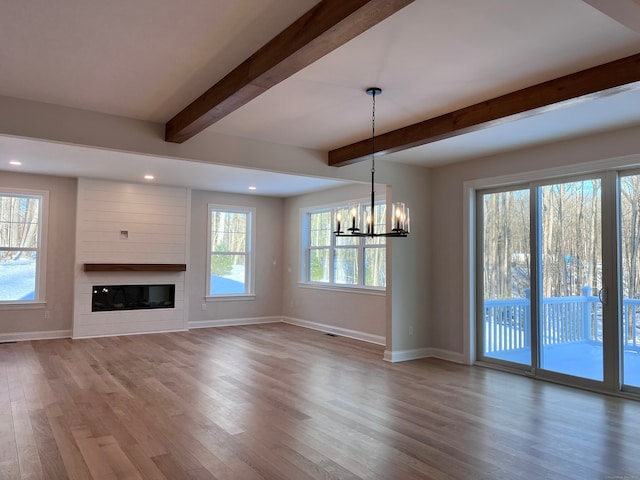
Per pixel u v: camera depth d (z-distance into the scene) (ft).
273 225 30.71
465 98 11.83
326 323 26.73
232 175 22.76
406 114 13.14
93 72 10.30
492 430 11.23
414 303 19.57
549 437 10.80
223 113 11.38
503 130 14.15
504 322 17.63
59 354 19.79
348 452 9.90
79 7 7.61
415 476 8.83
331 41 7.60
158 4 7.52
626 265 14.33
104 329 24.47
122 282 24.97
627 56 9.32
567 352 15.58
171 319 26.37
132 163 20.01
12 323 22.85
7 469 9.00
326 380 15.83
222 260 28.94
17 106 11.99
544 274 16.39
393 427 11.40
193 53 9.31
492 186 18.03
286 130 14.84
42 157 18.84
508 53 9.23
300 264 29.14
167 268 25.94
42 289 23.43
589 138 14.78
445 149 16.78
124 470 8.98
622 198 14.47
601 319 14.71
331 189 26.86
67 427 11.24
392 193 19.03
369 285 24.03
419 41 8.72
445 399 13.74
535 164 16.26
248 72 9.49
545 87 10.71
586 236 15.19
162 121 13.93
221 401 13.35
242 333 25.80
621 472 9.04
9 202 23.15
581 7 7.52
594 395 14.21
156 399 13.52
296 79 10.62
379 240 23.52
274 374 16.58
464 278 18.69
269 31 8.40
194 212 27.66
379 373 16.88
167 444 10.25
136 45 8.98
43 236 23.47
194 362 18.44
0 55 9.46
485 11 7.64
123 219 25.09
